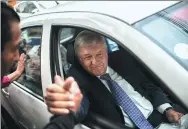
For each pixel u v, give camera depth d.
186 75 1.48
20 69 2.54
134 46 1.58
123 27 1.67
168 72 1.49
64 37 2.18
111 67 2.16
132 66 2.12
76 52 1.93
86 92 1.90
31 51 2.40
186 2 2.01
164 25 1.76
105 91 1.90
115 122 1.79
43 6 5.97
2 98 2.81
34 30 2.34
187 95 1.44
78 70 1.98
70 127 1.14
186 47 1.62
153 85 2.06
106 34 1.69
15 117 2.80
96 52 1.88
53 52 2.12
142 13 1.81
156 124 1.91
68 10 2.08
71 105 0.94
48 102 0.96
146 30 1.68
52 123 1.14
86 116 1.82
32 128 2.51
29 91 2.44
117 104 1.89
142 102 1.96
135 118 1.83
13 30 1.09
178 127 1.73
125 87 2.03
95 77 1.94
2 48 1.09
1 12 1.07
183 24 1.80
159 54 1.55
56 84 0.97
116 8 1.86
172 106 1.92
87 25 1.79
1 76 1.14
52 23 2.10
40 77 2.24
